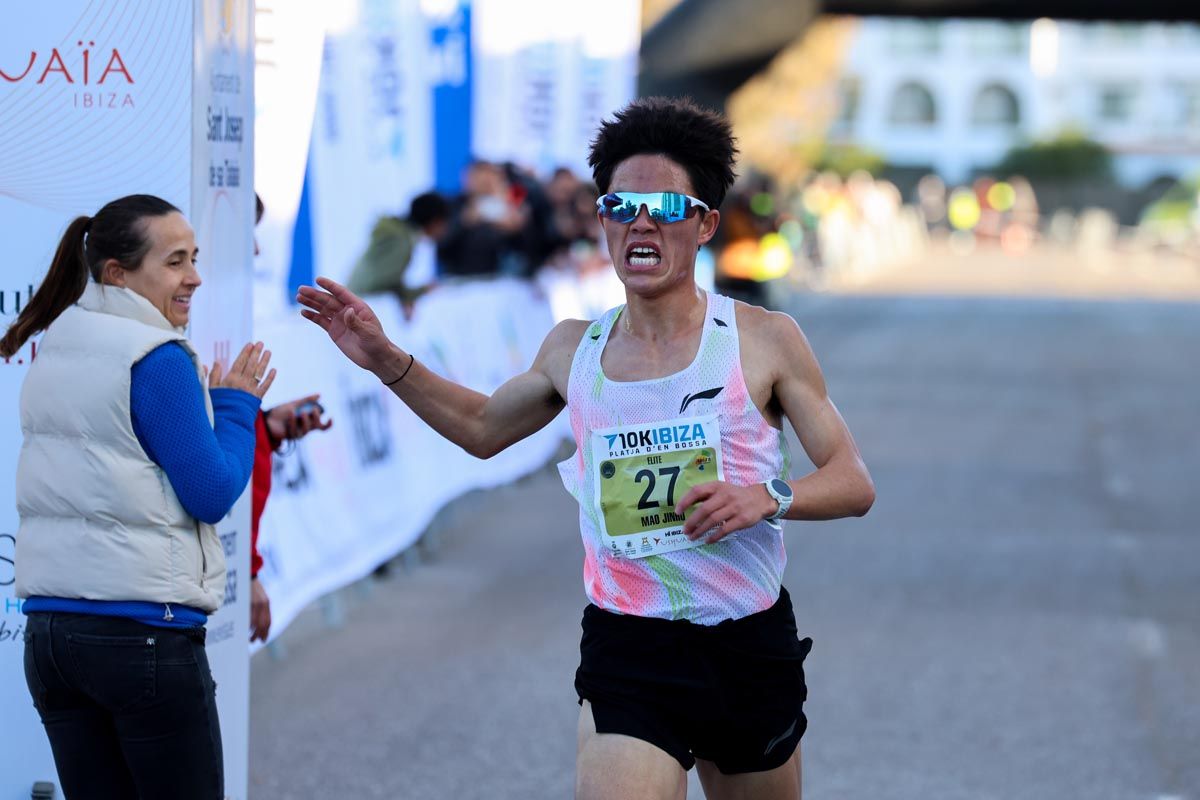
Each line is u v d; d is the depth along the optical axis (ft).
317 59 60.39
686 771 33.53
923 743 59.52
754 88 346.74
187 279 36.19
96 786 36.37
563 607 80.23
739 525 31.37
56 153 42.91
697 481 33.09
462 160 156.35
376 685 66.03
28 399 35.24
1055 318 262.47
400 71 119.55
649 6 215.51
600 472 33.53
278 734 59.47
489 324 108.47
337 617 76.33
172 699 35.04
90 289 35.63
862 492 32.71
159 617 34.83
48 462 34.76
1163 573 88.94
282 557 68.18
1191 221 524.11
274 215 68.95
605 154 33.73
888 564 90.17
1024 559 91.86
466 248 127.54
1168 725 62.28
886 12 208.74
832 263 355.36
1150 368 193.36
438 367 94.17
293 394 71.46
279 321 71.15
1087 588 85.20
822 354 200.44
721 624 33.47
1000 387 171.73
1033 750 58.95
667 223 32.63
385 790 53.67
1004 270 416.46
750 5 208.33
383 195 118.21
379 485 83.15
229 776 46.50
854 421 144.87
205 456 34.78
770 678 34.04
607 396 33.53
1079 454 129.70
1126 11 199.62
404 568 87.97
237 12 45.37
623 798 31.91
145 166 42.80
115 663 34.55
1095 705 64.64
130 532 34.58
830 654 71.46
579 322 35.53
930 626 76.74
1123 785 55.42
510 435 36.22
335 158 100.63
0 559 44.14
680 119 33.09
